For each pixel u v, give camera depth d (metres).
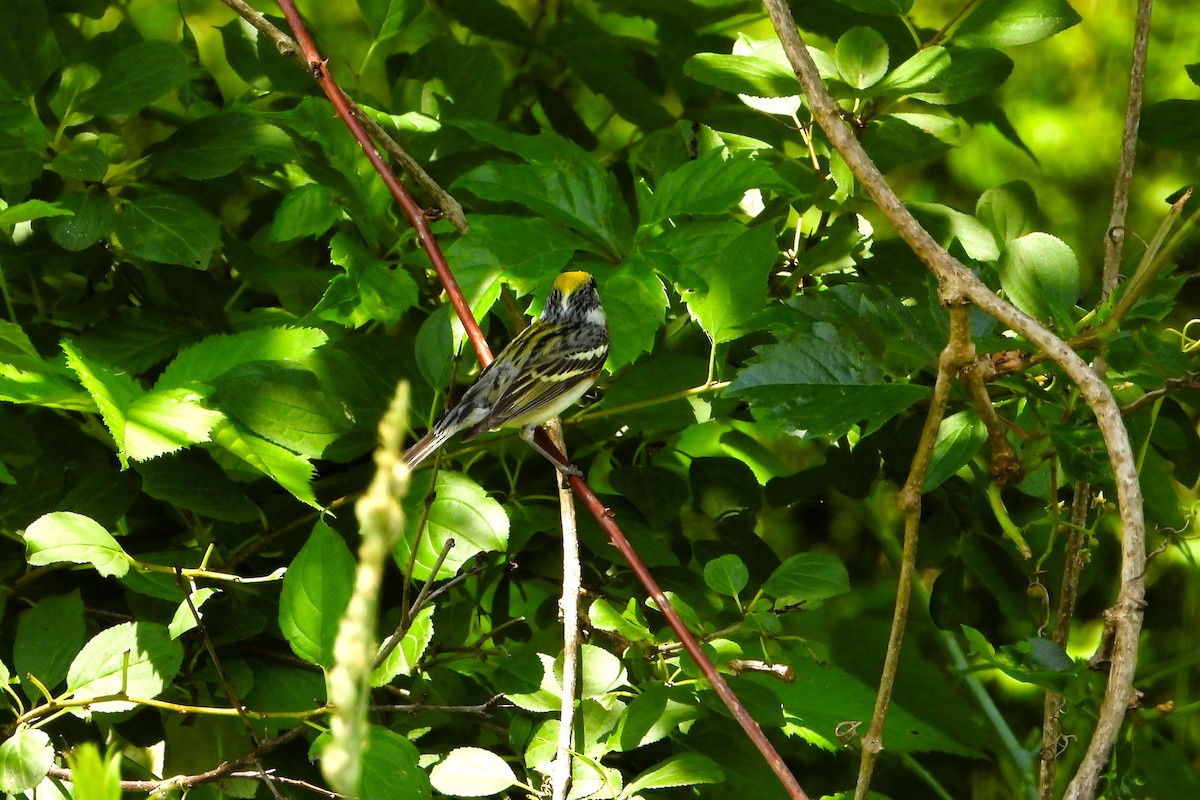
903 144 5.52
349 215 5.46
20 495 5.41
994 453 5.29
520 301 5.57
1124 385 5.41
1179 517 5.62
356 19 5.80
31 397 5.28
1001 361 5.31
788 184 5.39
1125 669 5.18
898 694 5.75
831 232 5.52
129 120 5.57
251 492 5.49
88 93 5.42
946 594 5.54
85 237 5.40
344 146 5.45
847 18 5.65
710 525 5.62
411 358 5.43
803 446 5.83
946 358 5.23
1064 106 6.12
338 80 5.68
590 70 5.67
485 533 5.34
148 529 5.50
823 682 5.54
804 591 5.35
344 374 5.39
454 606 5.45
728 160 5.41
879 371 5.31
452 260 5.38
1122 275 5.49
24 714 5.28
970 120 5.66
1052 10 5.48
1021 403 5.42
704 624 5.43
